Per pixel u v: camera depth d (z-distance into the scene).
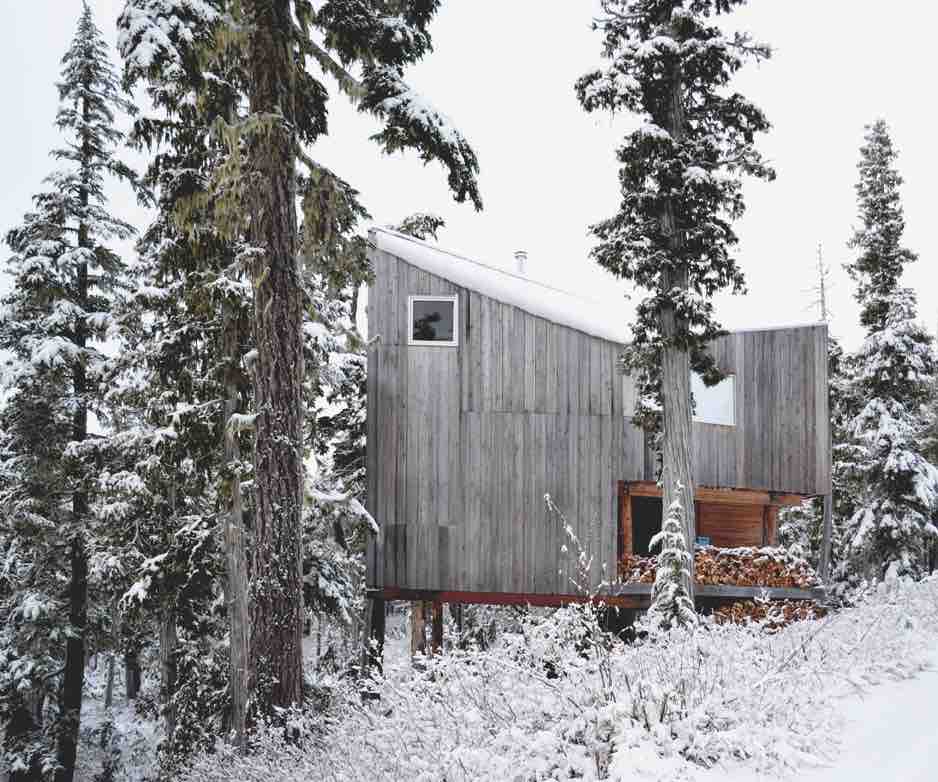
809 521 30.25
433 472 17.94
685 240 15.18
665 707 6.18
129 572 19.97
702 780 5.49
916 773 5.37
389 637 24.44
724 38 14.43
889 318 26.69
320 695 11.11
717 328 14.79
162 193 14.64
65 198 20.48
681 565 14.27
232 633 14.10
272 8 11.41
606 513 17.70
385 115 12.08
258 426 11.35
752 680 7.04
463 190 12.73
